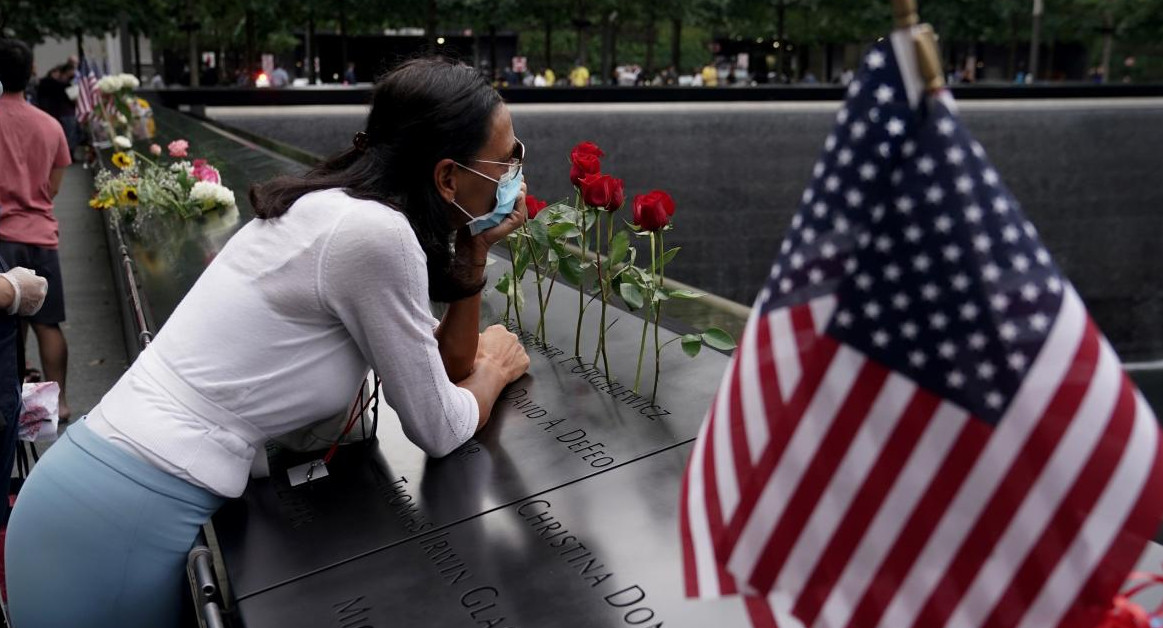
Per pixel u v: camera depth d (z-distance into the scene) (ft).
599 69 134.41
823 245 4.42
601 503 6.81
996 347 4.17
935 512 4.25
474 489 7.09
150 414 6.39
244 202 17.97
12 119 16.49
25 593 6.48
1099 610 4.13
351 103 50.42
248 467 6.73
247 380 6.45
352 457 7.68
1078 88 64.59
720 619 5.47
